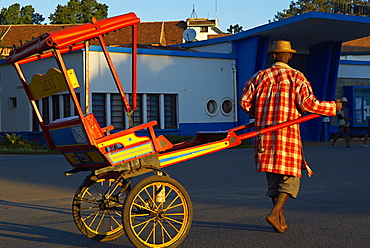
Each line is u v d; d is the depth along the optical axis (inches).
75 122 200.2
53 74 198.2
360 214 283.3
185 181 437.1
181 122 962.7
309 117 229.5
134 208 236.8
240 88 1020.5
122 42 2026.3
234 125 1022.4
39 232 252.8
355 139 1156.5
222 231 245.6
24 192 388.2
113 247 221.8
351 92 1191.6
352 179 438.9
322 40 1050.7
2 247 223.3
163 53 936.3
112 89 879.7
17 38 2287.2
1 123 1023.6
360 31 975.0
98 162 207.3
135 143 206.8
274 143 229.1
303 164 233.0
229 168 541.6
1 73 1017.5
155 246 205.0
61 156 741.3
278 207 232.4
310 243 219.9
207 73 991.0
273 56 241.4
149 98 931.3
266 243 220.5
